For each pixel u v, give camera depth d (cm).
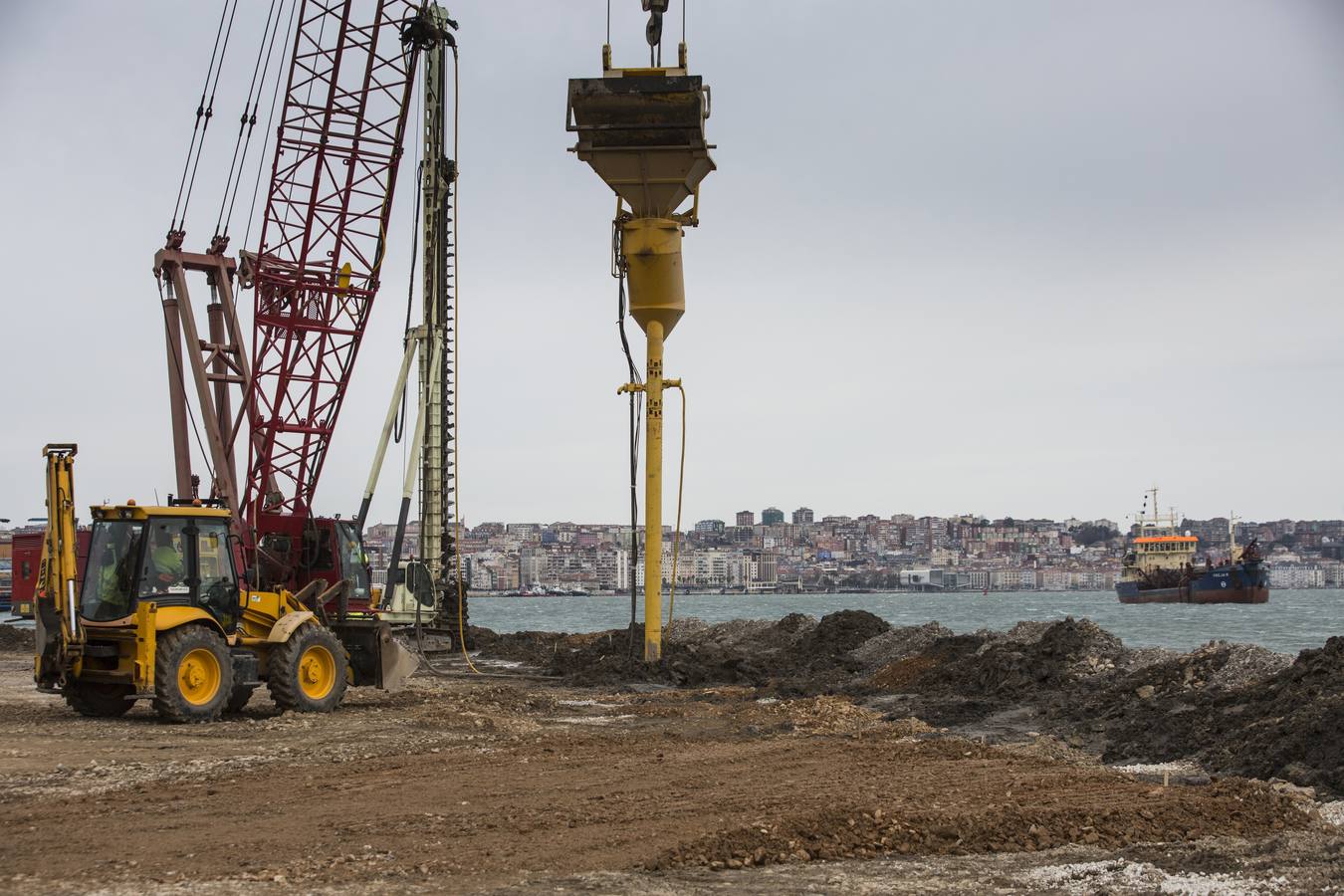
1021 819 1140
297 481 4000
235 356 4347
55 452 1934
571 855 1044
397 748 1678
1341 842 1016
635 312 3073
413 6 3988
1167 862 1013
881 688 2670
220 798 1295
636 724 2095
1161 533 15812
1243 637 6694
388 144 3994
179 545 2003
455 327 4231
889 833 1100
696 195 3075
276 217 3891
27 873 980
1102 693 2106
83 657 1962
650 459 3116
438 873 983
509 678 3234
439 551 4194
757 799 1291
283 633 2077
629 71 2875
